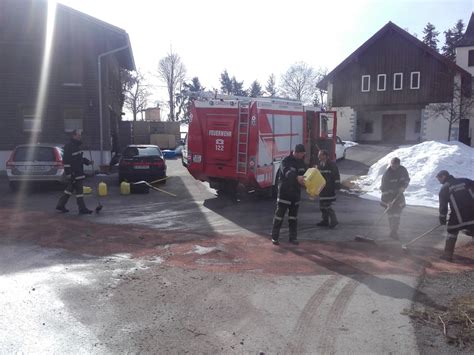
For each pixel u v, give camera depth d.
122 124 34.31
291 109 13.58
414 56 34.72
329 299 5.59
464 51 39.47
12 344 4.27
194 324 4.82
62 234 8.66
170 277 6.32
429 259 7.49
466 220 7.30
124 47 21.64
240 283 6.13
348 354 4.23
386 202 8.95
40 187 15.45
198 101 12.59
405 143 34.78
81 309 5.13
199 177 12.92
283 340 4.49
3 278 6.07
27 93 21.14
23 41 21.02
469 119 34.62
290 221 8.33
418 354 4.25
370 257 7.52
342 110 37.47
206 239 8.56
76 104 21.45
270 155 12.52
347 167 21.62
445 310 5.29
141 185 15.95
